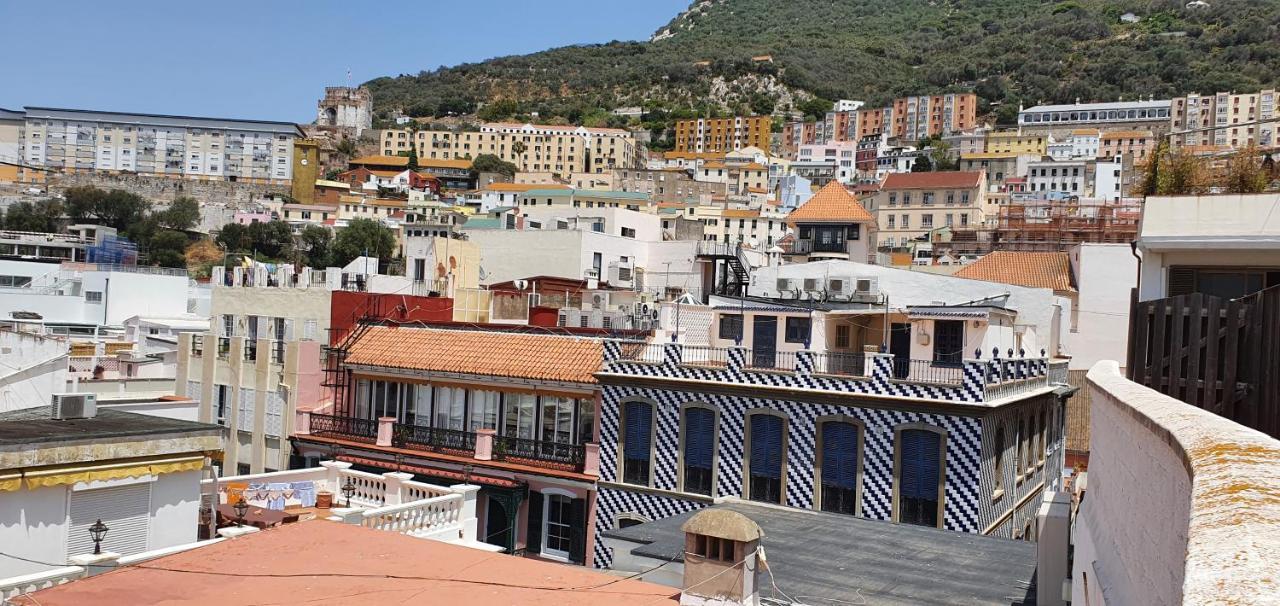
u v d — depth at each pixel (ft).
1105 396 32.91
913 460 91.20
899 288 130.93
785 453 97.66
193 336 147.95
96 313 239.30
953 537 73.36
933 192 432.66
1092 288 165.27
